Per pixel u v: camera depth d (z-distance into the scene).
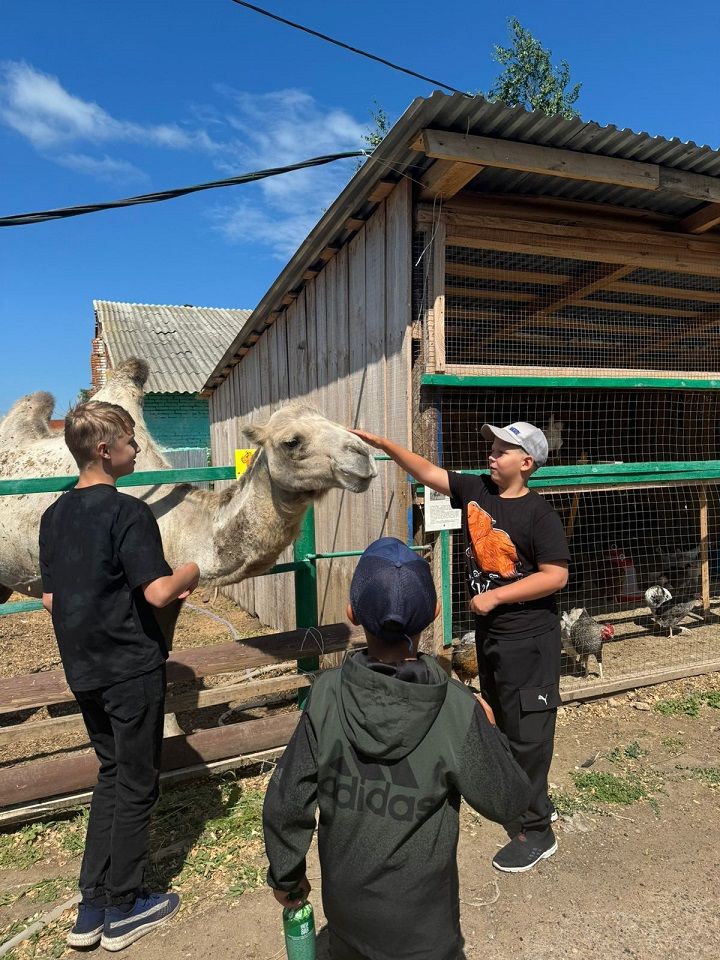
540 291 6.18
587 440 8.03
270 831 1.56
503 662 2.92
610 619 7.25
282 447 3.40
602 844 3.33
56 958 2.66
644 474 5.36
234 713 5.30
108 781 2.80
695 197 4.64
